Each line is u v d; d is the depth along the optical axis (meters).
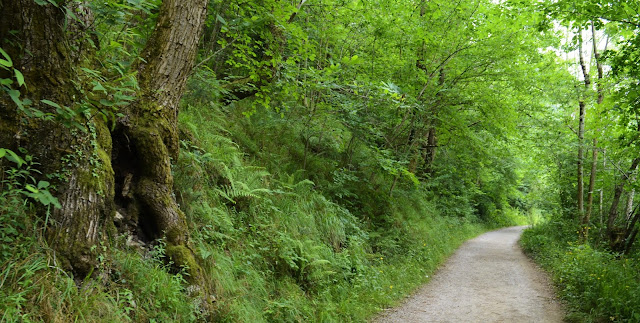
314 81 8.01
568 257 10.60
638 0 7.60
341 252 8.40
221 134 8.14
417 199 15.75
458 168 19.80
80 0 3.38
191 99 7.84
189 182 5.52
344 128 12.71
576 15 8.41
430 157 18.58
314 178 10.25
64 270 3.08
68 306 2.88
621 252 12.49
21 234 2.92
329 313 6.10
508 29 11.27
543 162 17.70
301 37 6.88
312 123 10.66
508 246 17.66
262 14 6.41
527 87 13.06
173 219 4.34
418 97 11.77
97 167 3.47
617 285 7.08
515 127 14.28
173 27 4.39
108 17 3.50
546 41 12.51
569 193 17.91
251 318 4.69
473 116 14.33
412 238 12.05
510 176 29.72
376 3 10.09
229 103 9.62
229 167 7.07
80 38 3.52
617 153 12.04
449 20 11.39
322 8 9.51
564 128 14.85
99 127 3.70
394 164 11.70
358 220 10.52
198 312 3.97
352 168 12.39
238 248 5.83
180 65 4.46
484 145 14.94
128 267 3.65
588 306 6.96
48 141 3.14
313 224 7.98
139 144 4.11
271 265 6.19
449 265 12.22
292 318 5.42
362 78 10.96
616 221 15.19
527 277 10.54
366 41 11.70
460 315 7.03
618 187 13.77
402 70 11.62
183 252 4.28
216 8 6.81
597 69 14.19
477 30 11.24
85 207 3.31
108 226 3.74
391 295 7.93
